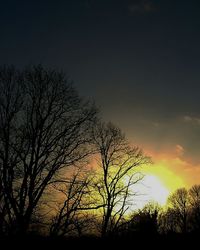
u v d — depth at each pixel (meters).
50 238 24.77
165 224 62.09
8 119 26.19
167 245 39.09
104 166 34.88
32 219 24.89
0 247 23.98
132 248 34.28
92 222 26.42
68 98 27.53
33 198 24.77
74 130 27.02
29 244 24.34
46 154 25.97
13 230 24.23
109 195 33.22
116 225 32.94
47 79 27.56
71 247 26.05
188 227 67.50
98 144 35.31
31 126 26.47
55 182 25.73
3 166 25.02
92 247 28.48
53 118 26.98
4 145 25.53
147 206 37.88
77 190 25.78
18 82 27.28
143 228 37.03
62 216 25.16
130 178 35.25
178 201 71.69
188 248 40.66
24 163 25.39
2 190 24.72
